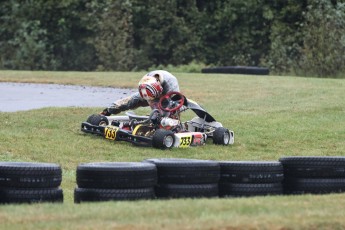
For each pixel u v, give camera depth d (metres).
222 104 86.25
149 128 62.91
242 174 38.00
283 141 68.00
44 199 35.75
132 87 108.69
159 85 62.25
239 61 185.12
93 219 28.92
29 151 59.47
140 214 29.77
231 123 73.94
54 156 58.59
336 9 157.25
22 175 35.44
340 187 39.81
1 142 61.34
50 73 127.75
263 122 74.56
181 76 117.94
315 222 29.11
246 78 114.88
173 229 27.25
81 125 66.31
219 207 31.42
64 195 43.03
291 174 39.72
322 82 107.69
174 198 36.25
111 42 183.38
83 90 103.50
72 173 53.03
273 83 106.44
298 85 103.38
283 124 74.00
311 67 148.75
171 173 36.62
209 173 37.03
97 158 58.81
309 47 150.50
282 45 170.00
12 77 120.00
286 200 34.44
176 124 62.97
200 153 61.56
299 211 30.98
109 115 66.69
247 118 76.38
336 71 146.00
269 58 171.62
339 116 78.56
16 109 80.12
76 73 127.75
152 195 36.09
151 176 35.84
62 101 89.06
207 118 66.06
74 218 29.17
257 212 30.47
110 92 101.25
